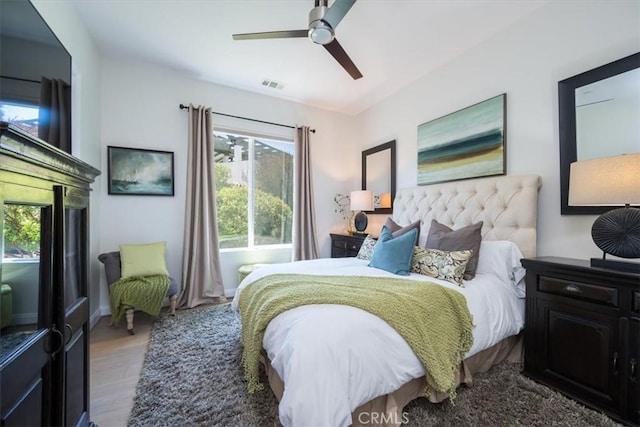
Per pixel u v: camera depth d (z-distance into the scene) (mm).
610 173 1543
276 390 1532
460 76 2918
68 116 1888
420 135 3363
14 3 1300
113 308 2635
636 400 1391
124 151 3188
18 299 856
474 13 2326
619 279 1442
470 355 1683
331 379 1139
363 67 3195
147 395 1671
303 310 1420
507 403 1579
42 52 1556
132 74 3232
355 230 4277
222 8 2307
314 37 2016
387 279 1956
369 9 2264
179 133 3486
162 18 2443
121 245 2969
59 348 1036
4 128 698
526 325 1904
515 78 2432
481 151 2660
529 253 2168
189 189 3412
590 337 1567
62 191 1072
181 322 2820
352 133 4738
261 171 4125
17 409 809
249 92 3898
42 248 989
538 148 2270
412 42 2719
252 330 1634
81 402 1296
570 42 2086
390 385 1305
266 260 4090
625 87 1814
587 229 1981
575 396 1609
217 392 1699
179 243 3486
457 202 2781
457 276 2004
